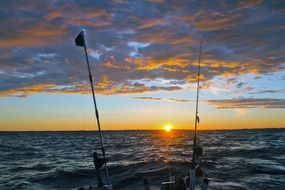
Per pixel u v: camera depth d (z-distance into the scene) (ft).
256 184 54.65
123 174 68.03
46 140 322.96
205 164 78.59
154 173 66.80
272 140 249.14
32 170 81.05
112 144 211.00
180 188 25.58
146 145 192.13
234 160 90.27
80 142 261.85
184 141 258.98
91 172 71.87
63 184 61.16
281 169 71.05
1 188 58.18
